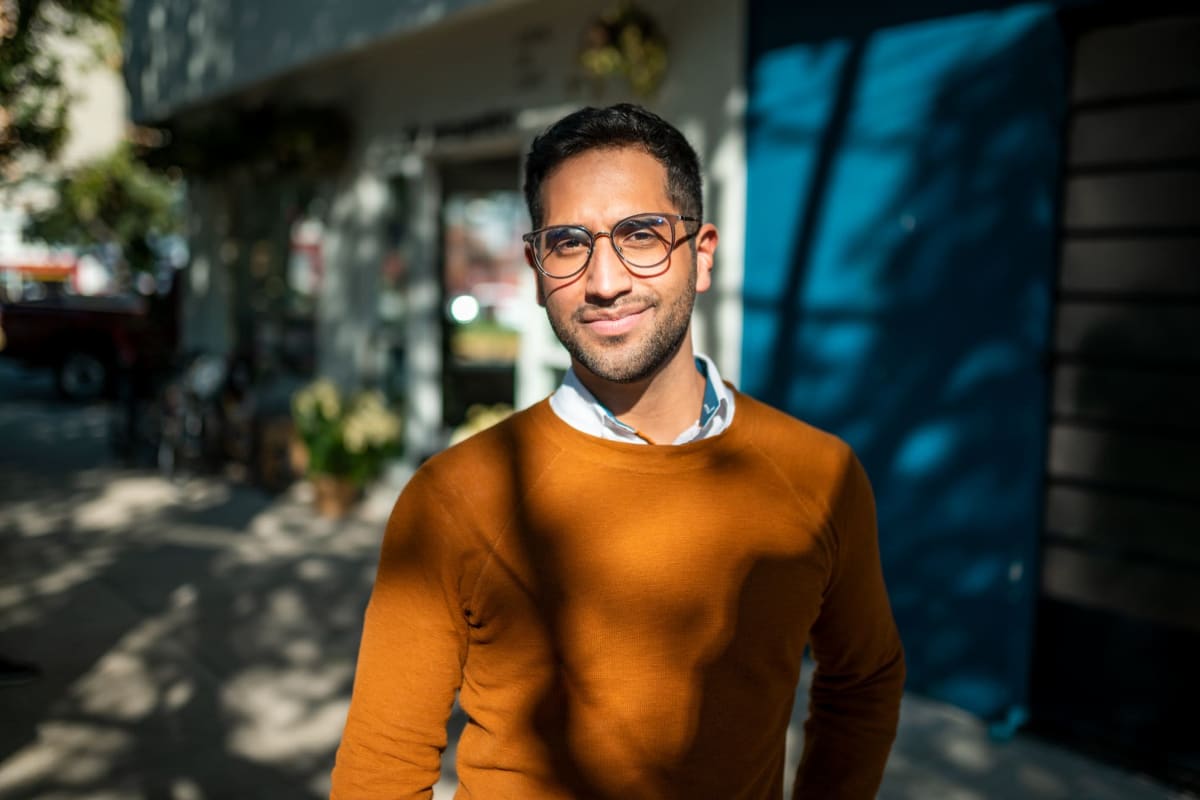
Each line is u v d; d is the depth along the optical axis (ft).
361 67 24.70
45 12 32.71
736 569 4.21
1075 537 11.93
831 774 4.85
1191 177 10.80
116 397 43.52
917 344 12.98
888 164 13.15
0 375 55.06
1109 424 11.58
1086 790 10.91
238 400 28.12
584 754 4.09
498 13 20.15
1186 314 10.93
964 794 10.78
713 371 4.73
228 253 32.48
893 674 4.90
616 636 4.09
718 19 15.31
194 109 32.42
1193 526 10.99
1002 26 11.89
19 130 32.50
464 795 4.29
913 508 13.12
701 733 4.12
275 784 11.02
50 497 24.91
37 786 10.78
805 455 4.55
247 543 20.83
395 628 4.23
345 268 25.93
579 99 18.35
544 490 4.23
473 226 22.80
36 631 15.51
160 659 14.48
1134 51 11.14
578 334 4.36
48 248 58.85
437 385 23.68
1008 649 12.28
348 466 22.95
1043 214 11.69
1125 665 11.60
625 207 4.27
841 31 13.62
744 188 15.19
